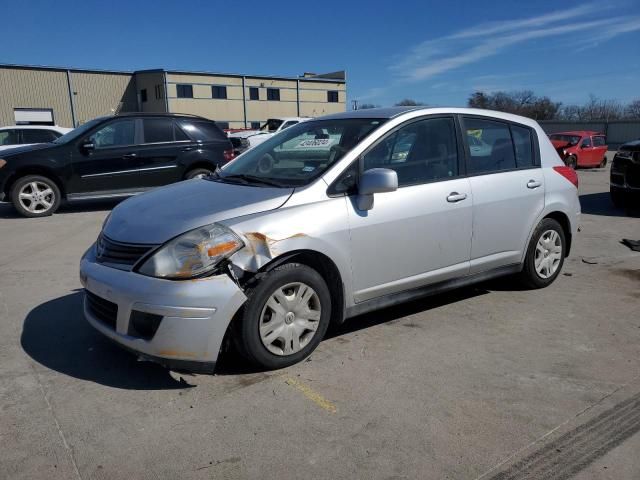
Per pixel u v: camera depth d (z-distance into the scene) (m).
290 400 3.21
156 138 10.09
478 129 4.67
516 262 4.96
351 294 3.82
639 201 10.22
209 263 3.18
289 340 3.54
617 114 58.78
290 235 3.42
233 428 2.93
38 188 9.51
